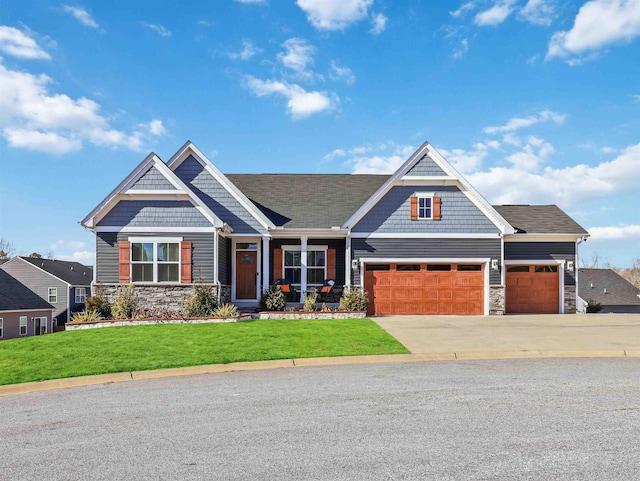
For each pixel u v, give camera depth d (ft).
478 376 30.73
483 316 64.85
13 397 28.50
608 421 21.39
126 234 62.54
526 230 71.92
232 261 70.49
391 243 67.46
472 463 17.06
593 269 142.20
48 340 44.16
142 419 22.99
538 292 72.13
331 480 15.93
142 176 62.90
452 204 68.33
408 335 46.44
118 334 47.11
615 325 54.24
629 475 16.03
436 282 67.51
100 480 16.38
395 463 17.16
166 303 61.93
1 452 19.15
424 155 68.69
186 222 62.85
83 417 23.67
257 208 67.82
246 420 22.38
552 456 17.57
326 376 31.45
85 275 144.25
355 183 80.59
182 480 16.21
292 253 71.97
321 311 61.21
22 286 114.93
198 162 68.28
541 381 29.09
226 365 34.55
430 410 23.32
